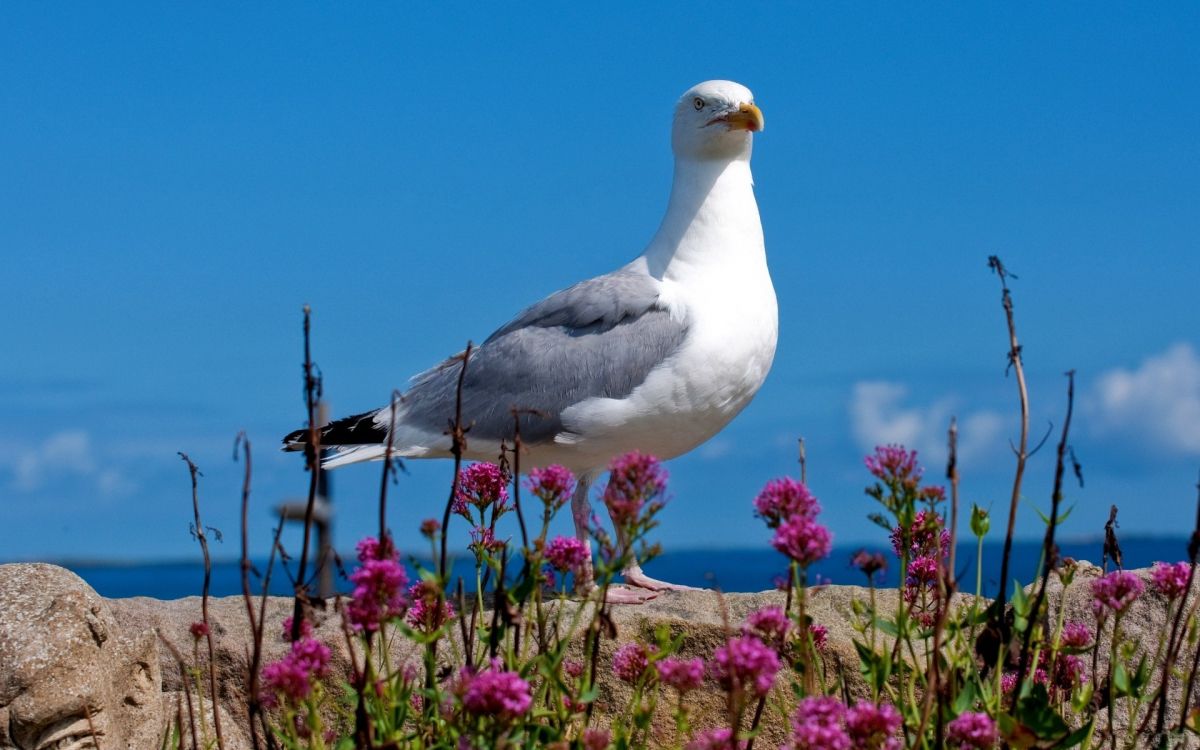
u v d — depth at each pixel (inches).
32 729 208.4
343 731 235.6
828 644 242.7
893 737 176.9
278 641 275.6
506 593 173.3
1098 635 197.5
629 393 317.7
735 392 323.9
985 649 189.5
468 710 155.6
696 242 328.8
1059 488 173.0
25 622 214.4
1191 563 187.9
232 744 235.5
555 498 176.7
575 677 203.9
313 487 167.2
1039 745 173.9
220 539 193.8
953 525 162.6
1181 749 194.7
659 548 168.4
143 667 232.4
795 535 160.2
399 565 161.8
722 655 156.7
